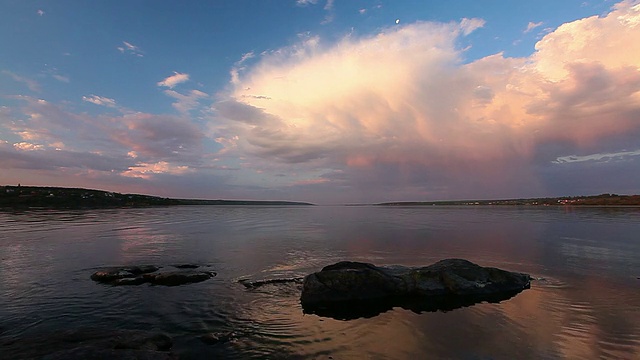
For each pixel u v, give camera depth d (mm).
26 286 16547
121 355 8211
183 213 103438
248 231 45062
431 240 33844
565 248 27750
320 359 9039
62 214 73312
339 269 15422
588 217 68375
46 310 13172
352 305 13609
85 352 8211
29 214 70375
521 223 55719
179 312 12930
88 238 34938
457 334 10609
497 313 12484
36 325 11664
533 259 23062
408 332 10820
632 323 11406
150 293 15430
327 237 37406
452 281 15219
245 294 15289
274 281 17328
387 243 31828
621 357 9008
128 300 14398
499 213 101062
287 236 38688
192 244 31688
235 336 10586
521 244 30250
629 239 32906
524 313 12461
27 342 9211
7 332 11039
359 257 24281
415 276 15516
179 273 17984
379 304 13703
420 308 13164
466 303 13695
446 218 76188
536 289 15609
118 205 132625
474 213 105125
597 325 11242
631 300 13906
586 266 20688
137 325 11641
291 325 11555
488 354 9219
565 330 10836
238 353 9422
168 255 25594
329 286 14445
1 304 13867
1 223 49562
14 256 24562
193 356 9266
